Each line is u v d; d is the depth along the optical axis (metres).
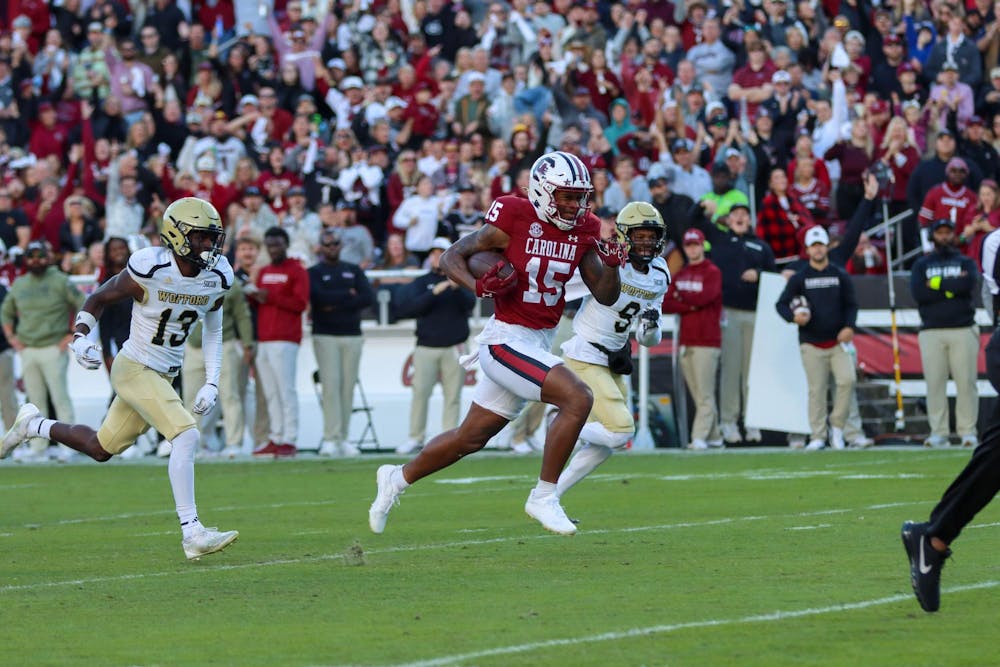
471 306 57.00
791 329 56.78
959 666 16.48
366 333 60.69
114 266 55.88
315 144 68.00
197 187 65.50
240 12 81.69
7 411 58.03
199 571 25.31
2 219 65.88
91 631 19.59
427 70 72.75
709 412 55.94
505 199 26.28
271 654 17.72
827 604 20.62
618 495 38.25
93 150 70.56
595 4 76.25
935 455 50.12
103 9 81.31
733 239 57.22
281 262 55.47
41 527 33.50
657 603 20.92
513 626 19.27
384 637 18.67
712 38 70.12
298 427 57.19
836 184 62.62
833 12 72.38
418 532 30.81
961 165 57.25
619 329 31.98
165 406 27.25
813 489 38.72
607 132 66.69
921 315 54.75
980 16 70.00
